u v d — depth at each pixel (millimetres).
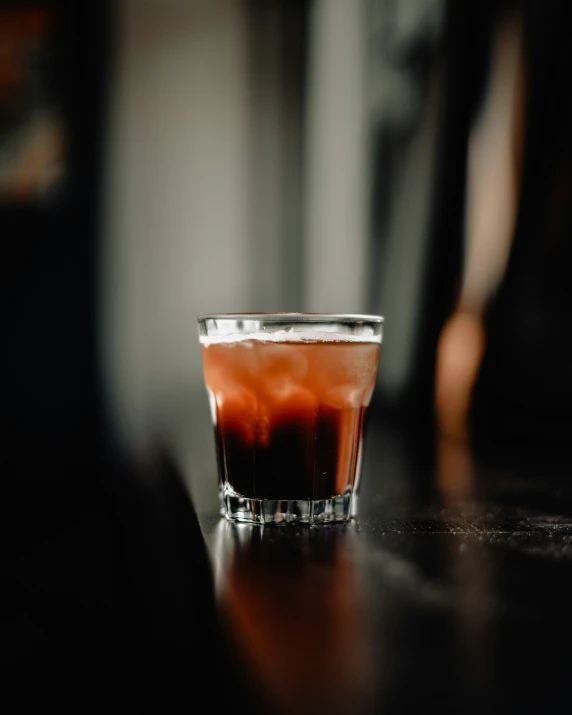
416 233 1359
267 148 1895
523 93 1005
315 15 1746
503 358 978
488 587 303
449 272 1231
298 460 399
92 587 921
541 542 367
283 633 261
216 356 408
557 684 228
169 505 522
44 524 1120
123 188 1920
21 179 1930
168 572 412
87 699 682
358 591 299
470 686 228
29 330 1954
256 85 1887
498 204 1051
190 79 1896
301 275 1874
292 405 397
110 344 1954
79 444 1517
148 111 1902
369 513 429
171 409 1945
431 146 1294
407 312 1396
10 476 1300
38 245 1940
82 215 1930
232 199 1907
